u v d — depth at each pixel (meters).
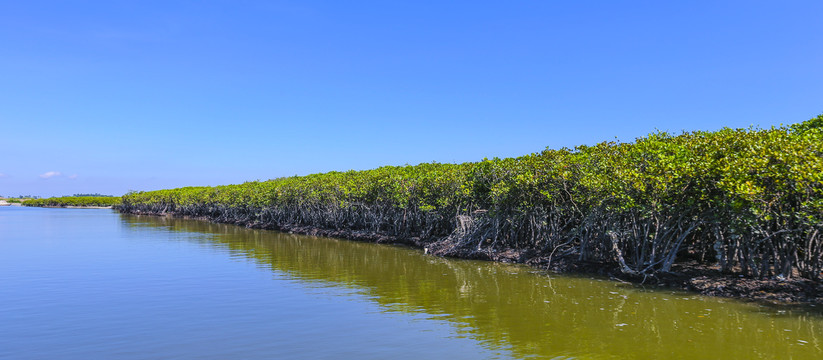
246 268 26.94
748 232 18.34
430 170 39.81
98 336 14.41
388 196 40.31
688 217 21.52
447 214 35.28
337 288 21.08
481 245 31.08
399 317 16.16
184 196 93.00
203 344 13.63
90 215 102.81
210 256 32.22
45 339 14.19
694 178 18.33
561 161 25.08
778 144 16.08
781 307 16.28
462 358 12.29
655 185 18.97
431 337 13.99
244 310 17.27
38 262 29.28
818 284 17.11
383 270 26.03
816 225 15.86
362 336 14.18
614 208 21.84
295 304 18.12
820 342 12.96
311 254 33.22
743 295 17.69
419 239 37.31
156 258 31.22
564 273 24.12
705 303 17.33
